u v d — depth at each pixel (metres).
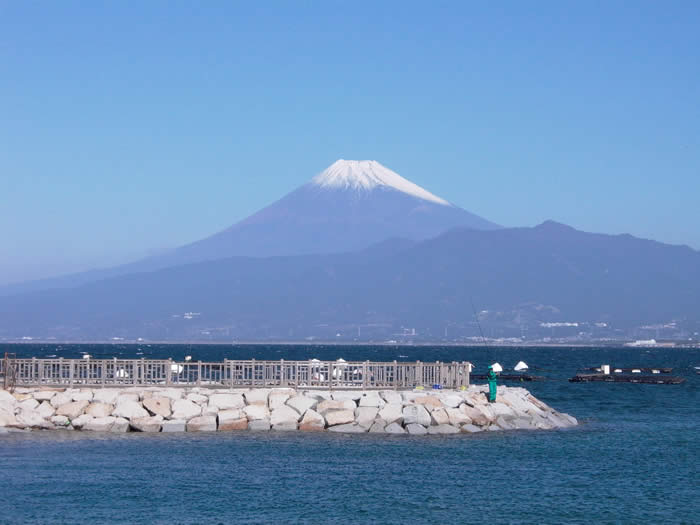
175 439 61.53
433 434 65.94
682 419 84.50
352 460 56.16
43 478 49.84
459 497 47.44
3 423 63.09
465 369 74.25
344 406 66.88
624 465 57.00
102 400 65.38
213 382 70.94
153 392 66.19
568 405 99.75
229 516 43.12
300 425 65.56
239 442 60.81
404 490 48.69
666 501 47.34
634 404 101.88
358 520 42.72
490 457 58.47
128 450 57.62
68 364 76.69
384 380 72.19
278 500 46.12
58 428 64.00
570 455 60.12
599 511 45.09
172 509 44.12
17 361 69.44
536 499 47.34
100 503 44.94
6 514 42.81
